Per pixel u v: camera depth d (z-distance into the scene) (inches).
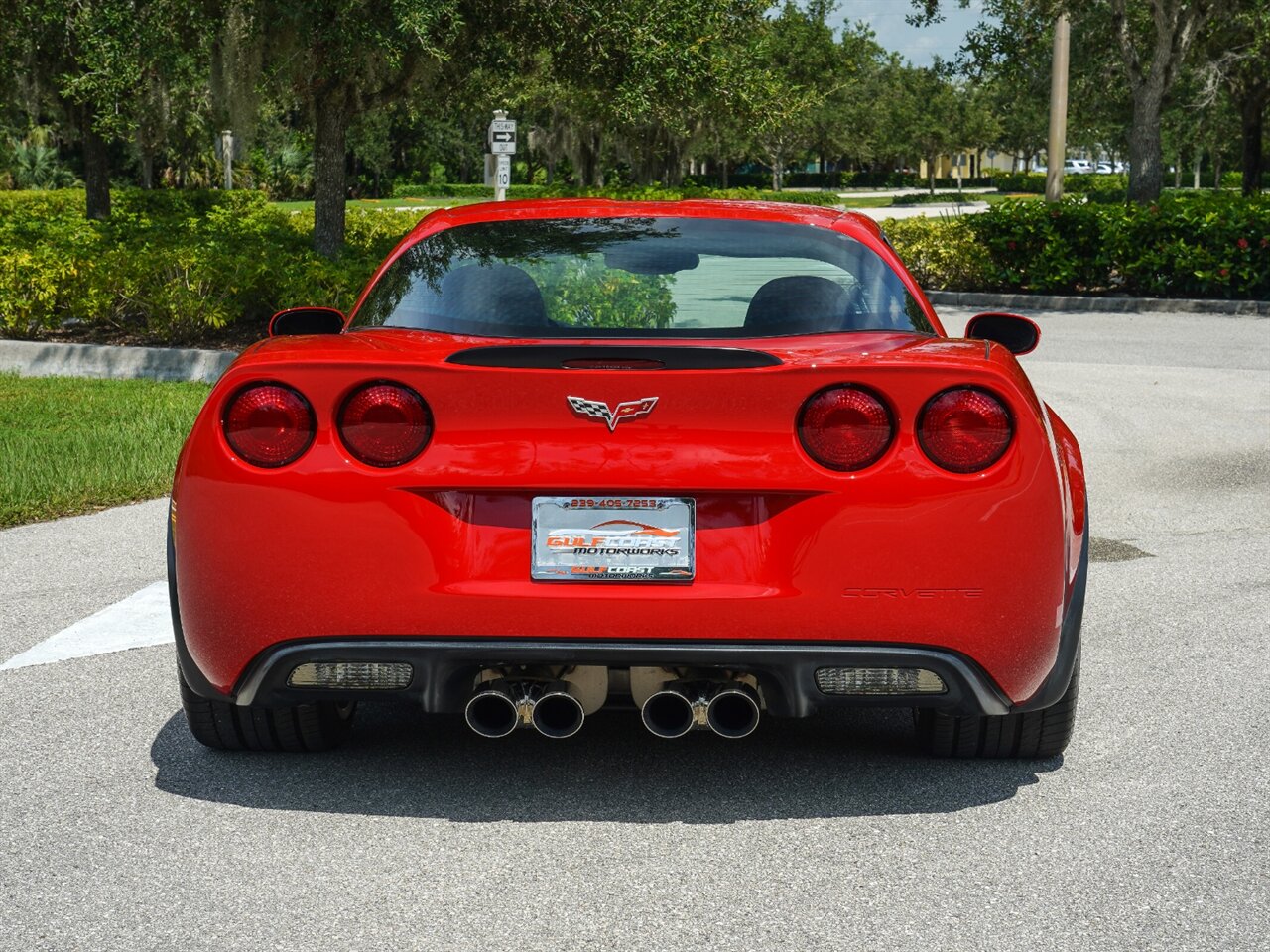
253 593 126.2
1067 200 821.9
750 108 624.1
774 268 150.9
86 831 132.8
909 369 122.4
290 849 128.9
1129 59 957.2
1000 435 123.4
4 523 274.2
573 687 129.6
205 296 508.4
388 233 876.6
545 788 144.2
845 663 125.5
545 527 125.1
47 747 156.6
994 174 4197.8
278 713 148.2
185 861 126.2
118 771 149.1
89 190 1144.2
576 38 576.7
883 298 148.2
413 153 3432.6
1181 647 198.8
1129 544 263.3
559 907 117.1
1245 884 122.4
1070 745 159.2
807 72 2188.7
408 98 666.8
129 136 985.5
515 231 160.7
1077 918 115.5
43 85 1074.7
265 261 518.3
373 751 155.6
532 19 583.5
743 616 123.8
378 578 124.7
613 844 130.4
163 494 301.3
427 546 124.6
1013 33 1072.8
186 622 131.3
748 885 121.8
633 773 149.0
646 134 1652.3
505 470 123.4
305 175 2856.8
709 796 142.4
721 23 610.2
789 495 124.3
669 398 122.6
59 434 352.8
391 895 119.2
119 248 532.7
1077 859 127.6
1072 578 138.3
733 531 125.2
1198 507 295.9
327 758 153.3
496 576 125.3
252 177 2795.3
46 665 187.8
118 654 193.3
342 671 128.8
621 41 573.6
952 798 142.3
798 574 123.9
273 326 171.3
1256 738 161.5
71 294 521.0
